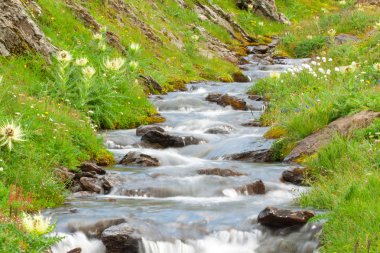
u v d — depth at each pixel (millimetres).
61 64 12414
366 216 6340
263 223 7008
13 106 10148
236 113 14438
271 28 33719
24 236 5695
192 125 13266
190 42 23547
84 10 17812
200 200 8281
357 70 13562
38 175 8062
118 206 7715
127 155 10445
